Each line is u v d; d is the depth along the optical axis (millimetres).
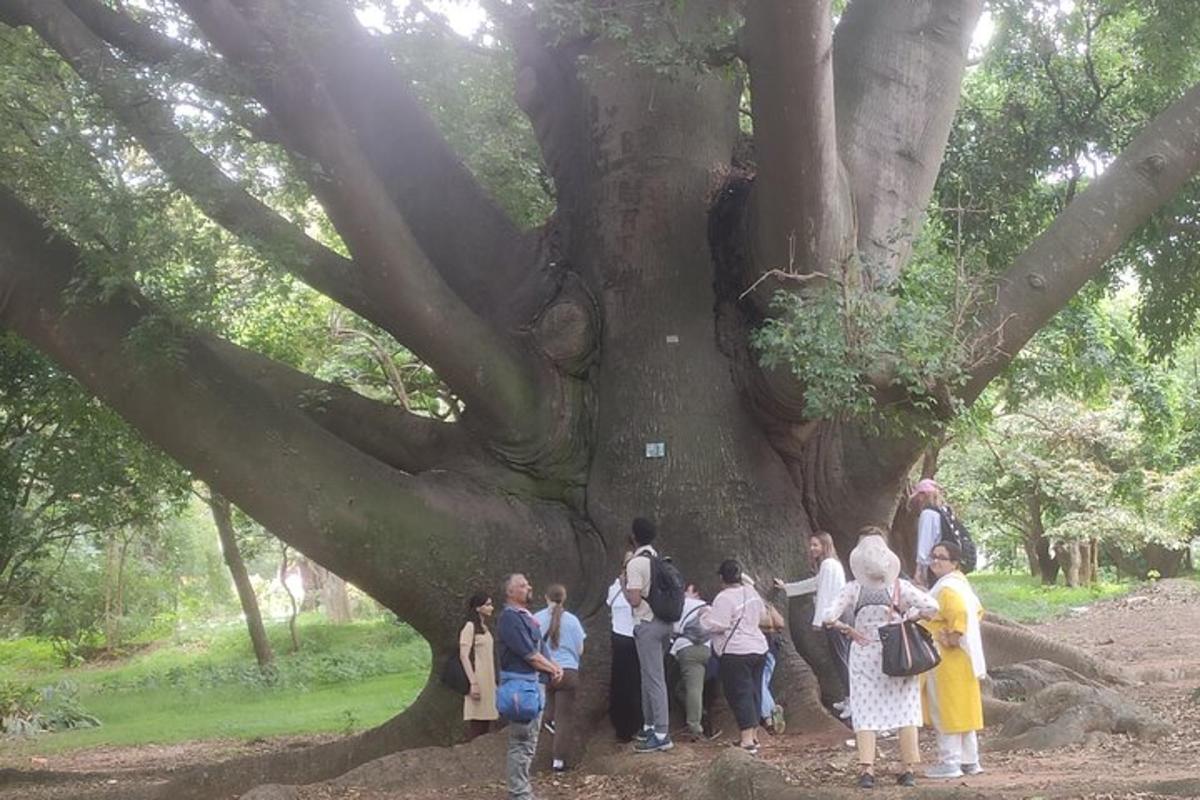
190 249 10359
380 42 13250
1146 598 31812
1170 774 8406
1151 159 12648
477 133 15414
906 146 13000
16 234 11695
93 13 11742
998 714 11164
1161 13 15469
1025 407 34906
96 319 11531
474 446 12961
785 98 10172
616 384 12820
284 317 21969
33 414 18844
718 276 12961
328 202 11062
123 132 10141
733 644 10672
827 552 11625
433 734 12320
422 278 11805
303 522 11656
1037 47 17062
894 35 13367
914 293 10953
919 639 8531
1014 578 49781
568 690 11109
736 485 12461
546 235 13586
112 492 20203
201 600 48219
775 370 11719
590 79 13234
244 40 10383
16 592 27688
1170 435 32531
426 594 12086
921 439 12406
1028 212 17891
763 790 8648
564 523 12578
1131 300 28062
